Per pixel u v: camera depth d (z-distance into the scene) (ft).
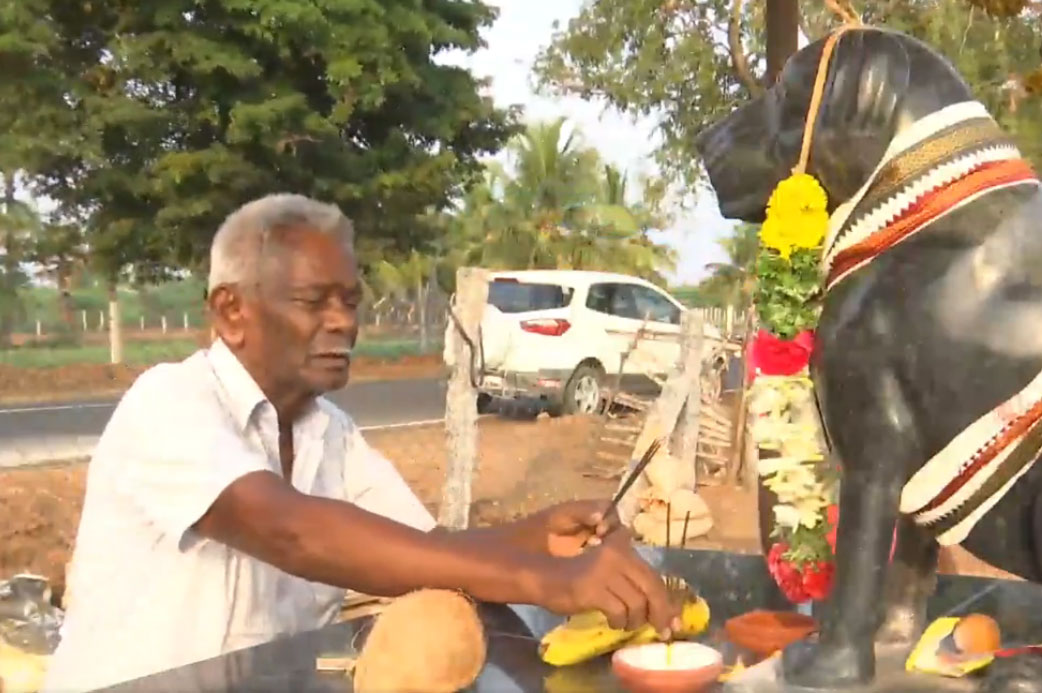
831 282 4.95
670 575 6.07
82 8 41.78
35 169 41.63
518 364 38.22
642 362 39.91
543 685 4.82
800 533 5.48
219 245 6.20
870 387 4.67
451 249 92.27
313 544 5.11
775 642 5.21
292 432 6.75
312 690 4.81
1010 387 4.52
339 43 40.63
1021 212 4.70
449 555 4.99
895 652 4.98
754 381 5.51
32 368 61.00
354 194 43.88
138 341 82.79
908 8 27.66
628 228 94.43
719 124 5.65
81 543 6.23
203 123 43.09
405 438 35.65
